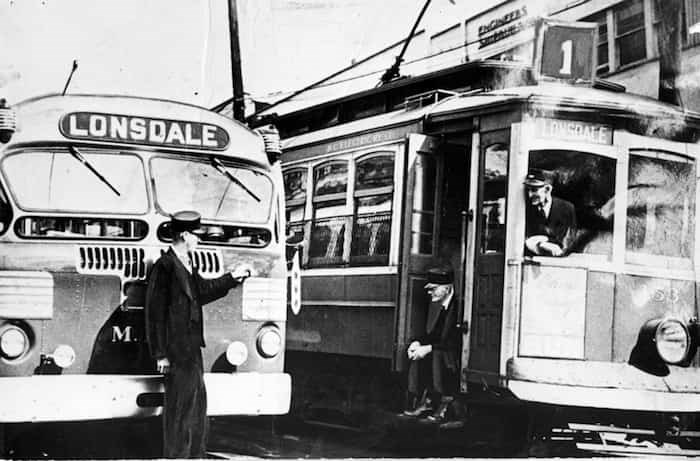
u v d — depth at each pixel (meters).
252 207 7.65
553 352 8.23
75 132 7.11
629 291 8.52
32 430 7.85
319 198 10.33
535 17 12.64
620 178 8.54
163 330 6.73
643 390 8.31
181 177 7.41
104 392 6.73
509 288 8.25
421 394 9.01
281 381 7.37
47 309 6.71
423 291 9.06
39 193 6.91
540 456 8.38
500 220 8.46
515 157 8.34
